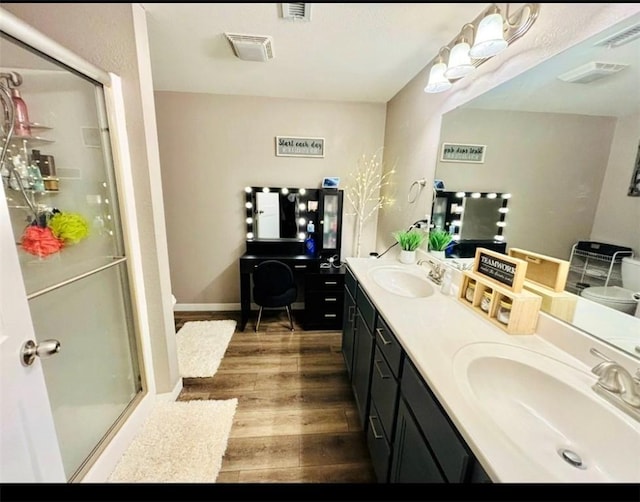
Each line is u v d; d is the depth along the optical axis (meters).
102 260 1.52
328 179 2.97
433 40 1.67
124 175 1.53
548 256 1.13
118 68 1.47
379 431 1.34
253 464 1.48
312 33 1.62
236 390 2.02
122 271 1.62
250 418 1.78
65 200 1.39
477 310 1.32
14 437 0.87
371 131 3.00
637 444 0.68
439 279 1.74
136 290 1.66
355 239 3.26
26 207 1.25
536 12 1.12
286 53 1.87
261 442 1.61
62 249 1.30
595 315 0.94
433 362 0.94
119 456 1.45
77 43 1.43
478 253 1.39
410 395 1.02
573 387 0.84
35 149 1.28
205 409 1.81
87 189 1.46
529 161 1.19
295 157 3.00
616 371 0.79
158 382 1.85
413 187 2.29
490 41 1.13
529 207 1.19
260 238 3.11
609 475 0.70
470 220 1.59
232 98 2.81
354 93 2.67
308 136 2.96
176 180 2.94
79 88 1.36
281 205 3.05
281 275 2.71
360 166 3.06
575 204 1.02
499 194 1.37
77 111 1.38
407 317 1.27
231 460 1.50
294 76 2.28
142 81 1.50
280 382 2.12
